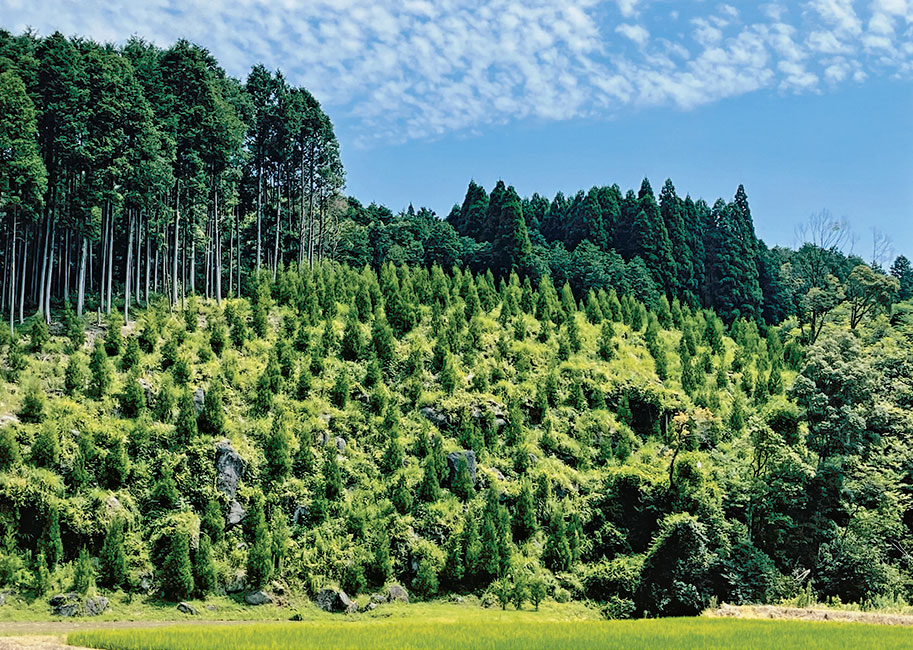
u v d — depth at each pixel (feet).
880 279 339.57
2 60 241.96
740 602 202.90
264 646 121.70
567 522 223.30
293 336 249.96
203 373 222.48
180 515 183.62
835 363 242.17
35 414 191.93
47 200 262.06
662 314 343.67
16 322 248.11
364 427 224.12
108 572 169.99
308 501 199.82
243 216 355.56
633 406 267.59
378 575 192.85
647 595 204.23
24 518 172.14
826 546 221.66
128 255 260.62
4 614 155.94
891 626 156.97
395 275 309.83
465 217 512.22
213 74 321.11
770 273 490.90
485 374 255.29
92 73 255.91
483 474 223.92
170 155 269.85
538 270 407.44
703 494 225.35
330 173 356.79
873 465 243.19
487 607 193.98
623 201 491.72
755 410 272.92
